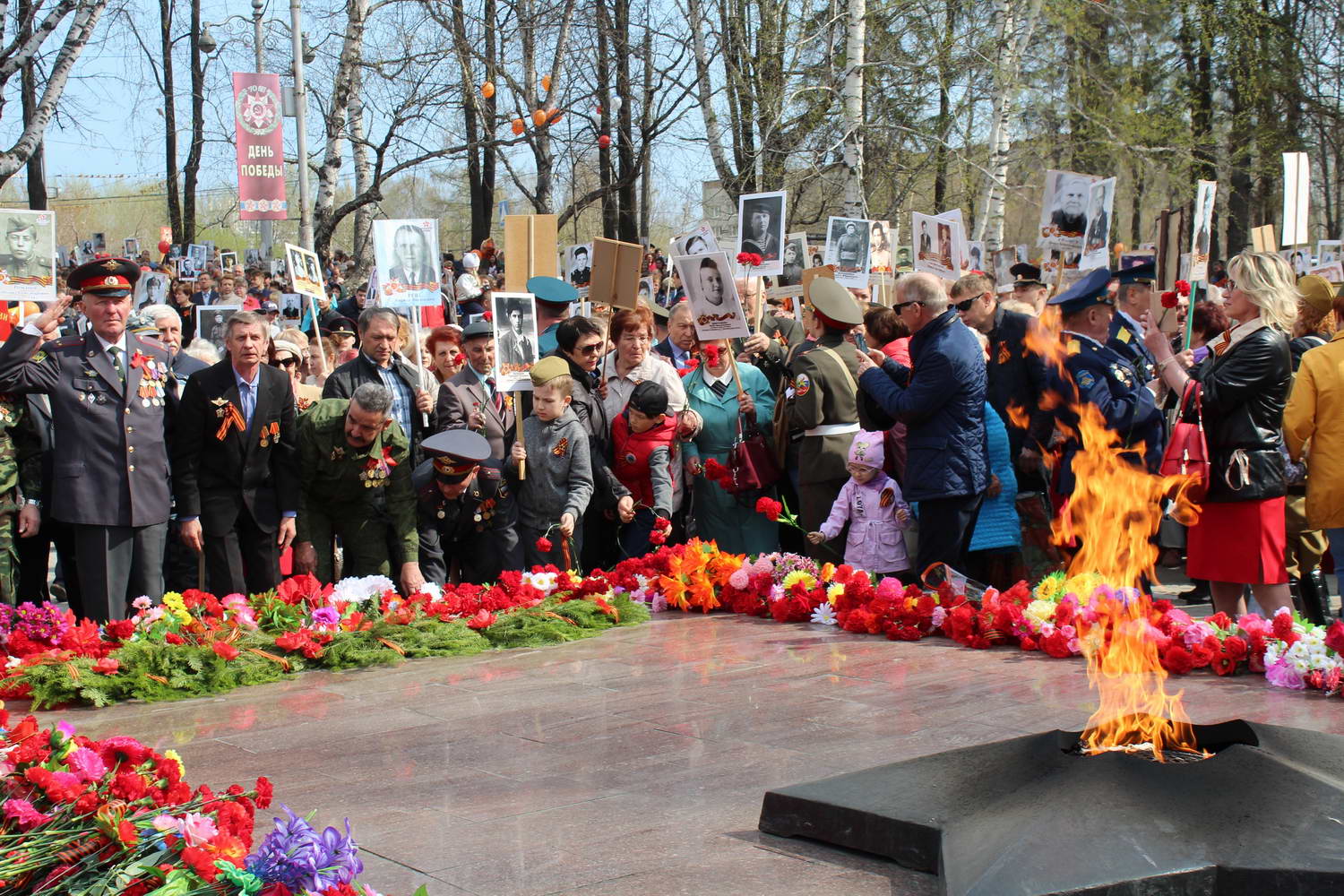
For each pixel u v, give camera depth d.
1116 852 2.64
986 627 5.77
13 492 6.75
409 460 6.93
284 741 4.39
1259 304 5.99
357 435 6.69
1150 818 2.76
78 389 6.48
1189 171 27.83
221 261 26.83
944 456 6.50
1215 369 6.07
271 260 23.75
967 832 2.89
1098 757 3.02
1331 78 29.17
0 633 5.43
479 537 7.63
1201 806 2.79
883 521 7.46
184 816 2.91
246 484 6.80
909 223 27.95
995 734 4.21
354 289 23.42
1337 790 2.80
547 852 3.19
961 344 6.45
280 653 5.66
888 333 8.12
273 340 8.71
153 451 6.62
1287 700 4.71
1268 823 2.71
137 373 6.62
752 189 22.95
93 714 4.89
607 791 3.70
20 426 6.82
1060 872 2.59
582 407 7.99
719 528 8.26
